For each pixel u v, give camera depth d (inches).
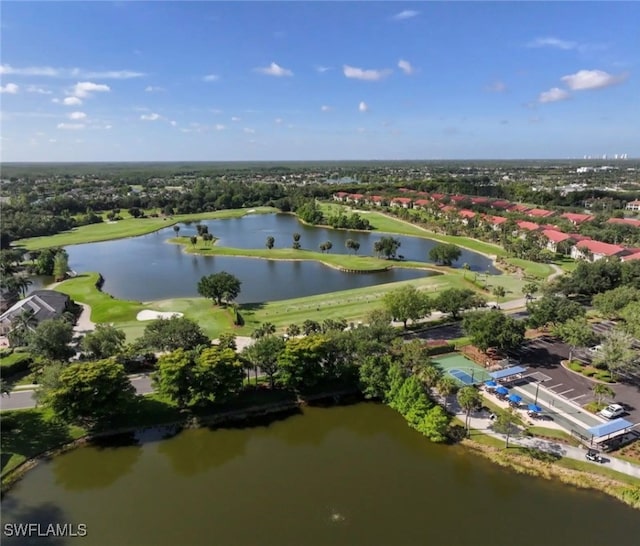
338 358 3206.2
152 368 3366.1
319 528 2006.6
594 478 2276.1
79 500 2208.4
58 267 6205.7
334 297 5177.2
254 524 2042.3
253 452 2578.7
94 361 2945.4
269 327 3759.8
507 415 2591.0
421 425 2632.9
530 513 2085.4
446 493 2222.0
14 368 3312.0
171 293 5639.8
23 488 2281.0
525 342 3863.2
